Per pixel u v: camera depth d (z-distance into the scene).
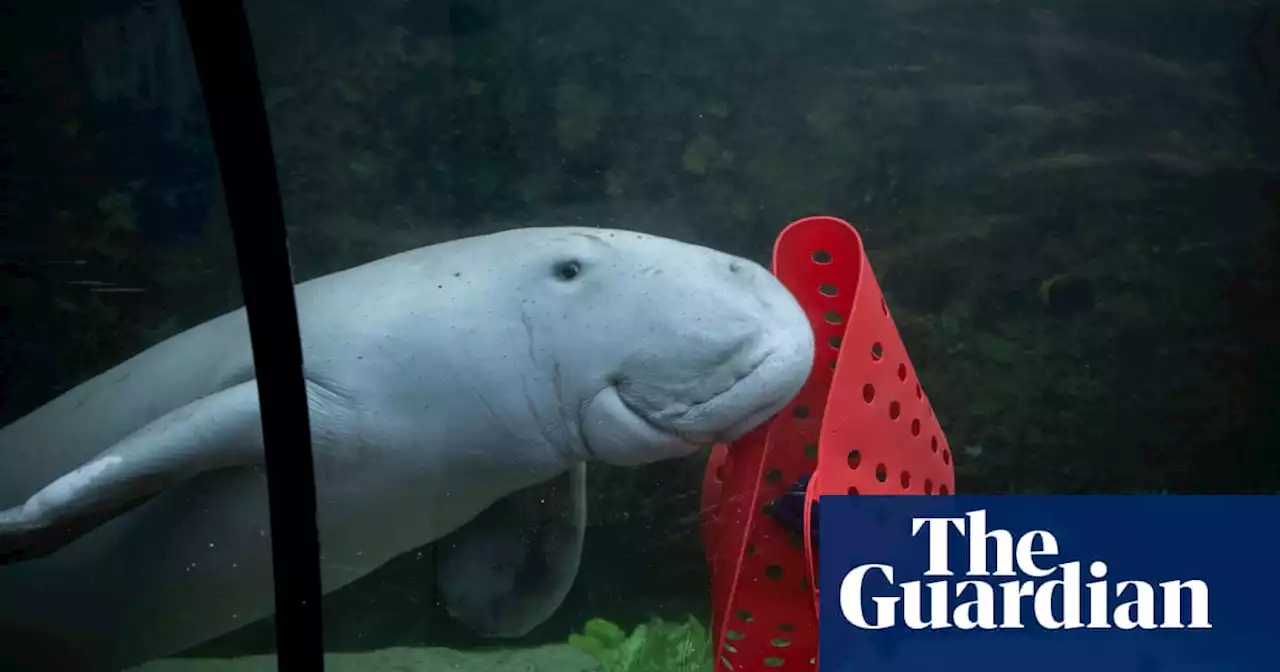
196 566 2.18
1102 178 4.07
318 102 3.60
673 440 2.09
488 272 2.17
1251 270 4.10
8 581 2.19
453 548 2.62
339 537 2.27
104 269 2.97
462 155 3.68
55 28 2.92
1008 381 4.09
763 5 3.87
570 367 2.08
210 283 3.04
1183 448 4.15
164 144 2.98
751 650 2.05
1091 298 4.08
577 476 2.54
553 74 3.81
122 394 2.24
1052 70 4.04
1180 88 4.06
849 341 1.95
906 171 4.03
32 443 2.22
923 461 2.11
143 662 2.39
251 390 1.97
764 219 3.98
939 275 4.05
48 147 2.94
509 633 2.76
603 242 2.18
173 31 2.91
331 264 3.56
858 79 4.00
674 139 3.94
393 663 2.70
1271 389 4.15
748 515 2.05
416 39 3.66
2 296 2.91
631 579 3.05
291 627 1.78
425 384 2.11
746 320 2.00
